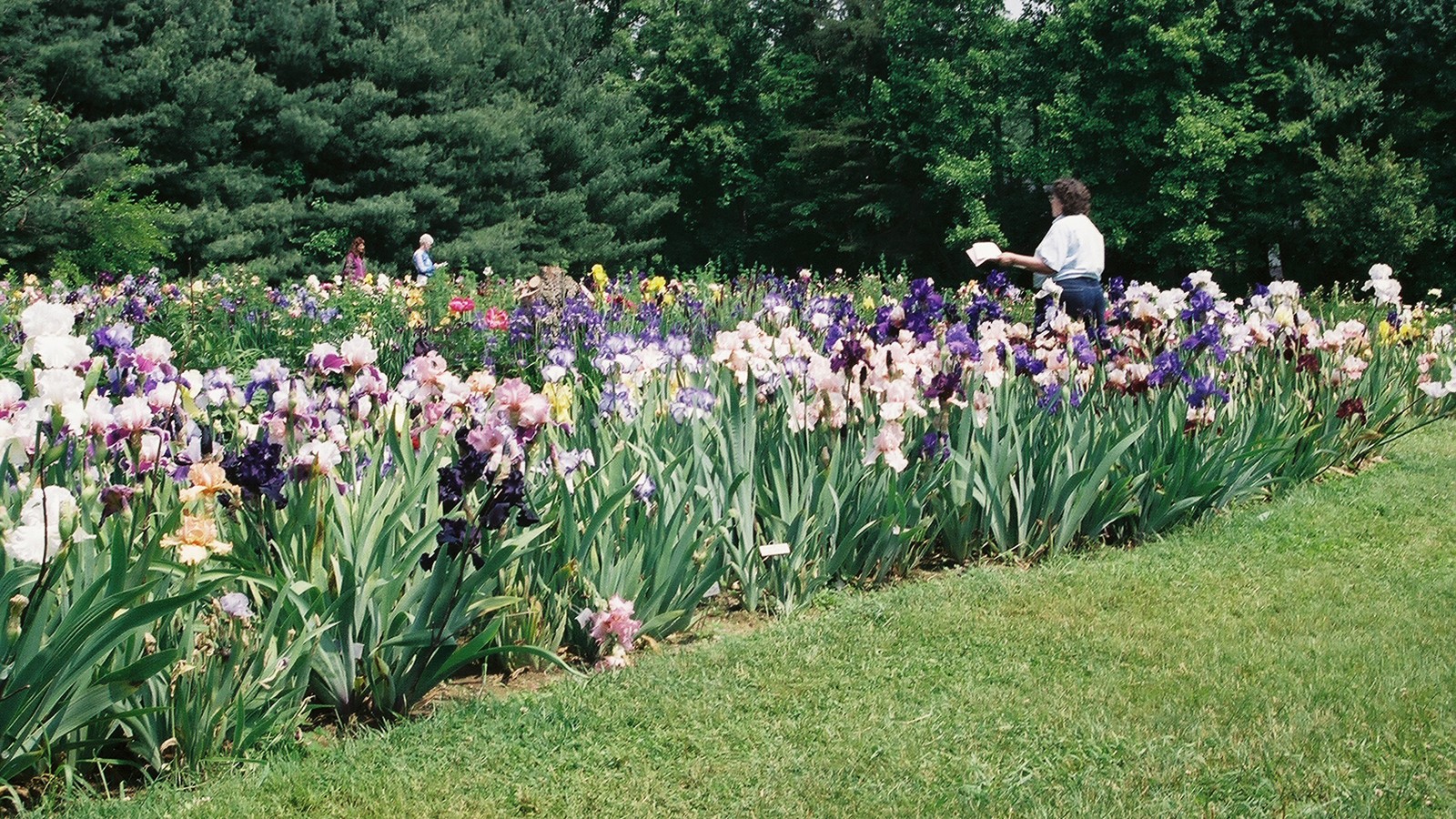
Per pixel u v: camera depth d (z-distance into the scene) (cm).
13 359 674
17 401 384
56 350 407
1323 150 3319
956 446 646
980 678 464
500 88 3788
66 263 2488
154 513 399
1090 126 3506
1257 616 528
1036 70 3878
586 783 380
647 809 363
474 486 442
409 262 3362
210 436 474
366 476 467
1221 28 3544
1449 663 466
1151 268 3859
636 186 4244
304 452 431
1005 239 3884
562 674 491
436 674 438
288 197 3284
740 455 585
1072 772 384
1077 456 649
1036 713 427
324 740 418
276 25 3167
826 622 531
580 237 3847
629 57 4656
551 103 4038
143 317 1022
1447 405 1074
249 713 403
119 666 370
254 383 515
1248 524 683
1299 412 793
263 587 432
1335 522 682
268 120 3119
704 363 731
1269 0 3384
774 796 371
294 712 419
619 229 4131
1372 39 3281
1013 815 355
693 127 4581
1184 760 387
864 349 596
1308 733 404
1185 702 434
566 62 4056
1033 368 681
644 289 1427
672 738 411
